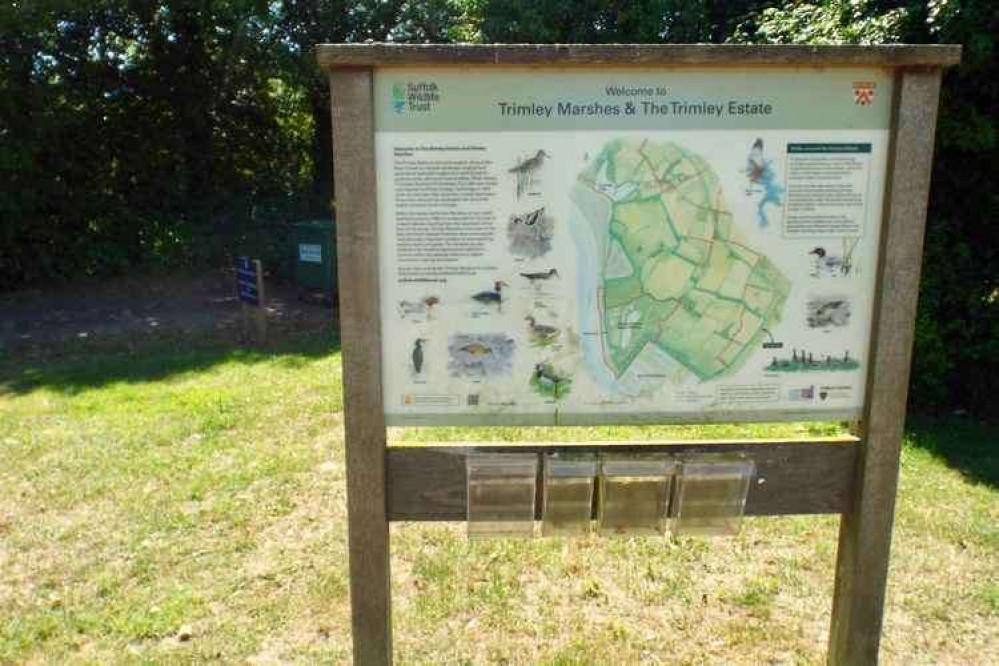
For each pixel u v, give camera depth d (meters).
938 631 3.53
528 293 2.62
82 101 13.71
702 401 2.72
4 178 12.66
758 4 12.05
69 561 4.10
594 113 2.54
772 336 2.70
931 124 2.59
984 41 5.78
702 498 2.71
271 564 4.08
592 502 2.72
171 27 13.91
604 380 2.68
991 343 6.30
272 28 14.73
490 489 2.65
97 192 13.94
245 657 3.34
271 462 5.40
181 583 3.90
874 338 2.71
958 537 4.36
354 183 2.51
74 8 12.62
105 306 12.13
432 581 3.94
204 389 7.34
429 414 2.66
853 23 6.70
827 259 2.67
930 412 6.68
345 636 3.49
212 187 15.17
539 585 3.92
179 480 5.10
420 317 2.61
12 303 12.29
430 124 2.51
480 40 13.42
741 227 2.63
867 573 2.83
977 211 6.63
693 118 2.56
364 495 2.66
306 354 8.95
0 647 3.37
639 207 2.59
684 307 2.66
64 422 6.34
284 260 14.66
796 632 3.51
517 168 2.55
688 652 3.38
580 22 12.94
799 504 2.80
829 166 2.62
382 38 15.37
